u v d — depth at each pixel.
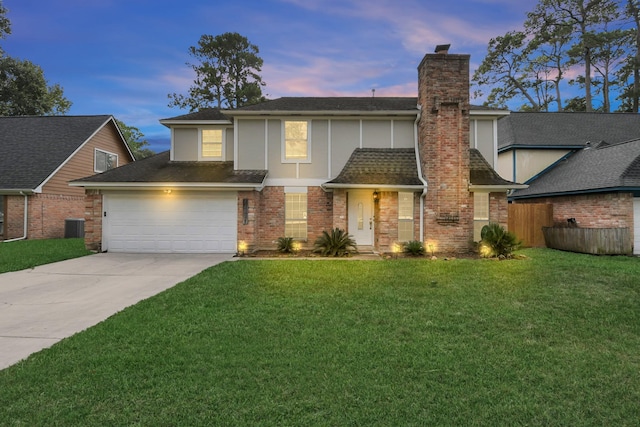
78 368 3.84
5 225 17.44
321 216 14.11
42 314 5.94
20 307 6.37
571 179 15.97
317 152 14.20
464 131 12.82
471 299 6.55
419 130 13.97
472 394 3.38
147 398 3.27
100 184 12.77
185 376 3.67
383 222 12.69
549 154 19.48
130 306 6.28
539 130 20.27
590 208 14.06
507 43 34.78
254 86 39.00
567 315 5.69
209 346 4.43
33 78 32.22
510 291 7.07
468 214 12.77
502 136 20.91
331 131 14.25
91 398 3.27
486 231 12.10
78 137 20.86
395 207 12.69
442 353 4.27
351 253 12.81
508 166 19.95
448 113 12.86
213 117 15.49
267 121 14.27
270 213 14.12
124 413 3.04
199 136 15.38
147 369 3.82
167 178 13.19
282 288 7.39
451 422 2.96
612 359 4.15
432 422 2.96
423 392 3.41
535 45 33.66
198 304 6.28
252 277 8.45
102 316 5.82
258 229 13.94
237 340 4.63
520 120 21.19
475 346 4.49
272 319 5.46
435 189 12.77
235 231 13.20
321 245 12.59
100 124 22.05
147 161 15.72
